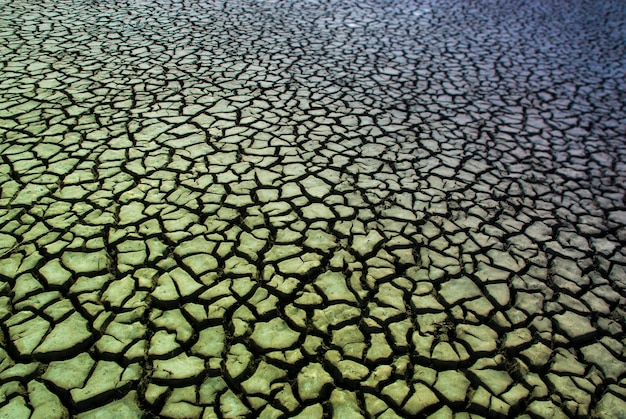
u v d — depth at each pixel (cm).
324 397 156
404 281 201
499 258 219
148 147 267
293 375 162
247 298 186
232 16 485
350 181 258
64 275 186
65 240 202
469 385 164
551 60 454
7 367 154
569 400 162
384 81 375
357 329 179
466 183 267
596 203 262
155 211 223
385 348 173
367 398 157
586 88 400
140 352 162
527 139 316
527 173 281
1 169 238
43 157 249
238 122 300
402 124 317
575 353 179
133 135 276
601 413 160
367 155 281
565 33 538
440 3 608
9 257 191
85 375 154
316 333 176
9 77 320
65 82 322
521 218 245
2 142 257
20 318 169
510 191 264
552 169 288
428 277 204
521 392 163
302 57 403
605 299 203
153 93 321
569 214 252
